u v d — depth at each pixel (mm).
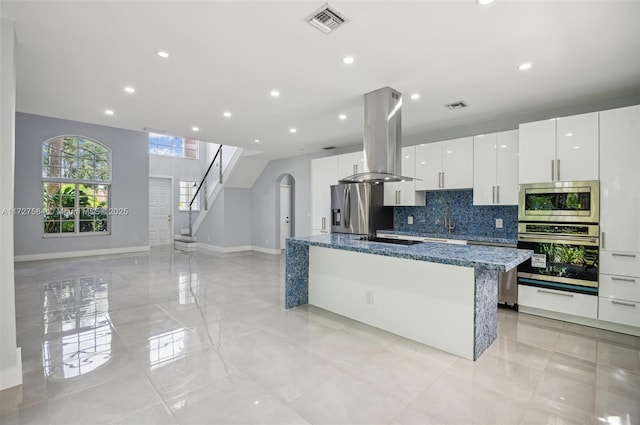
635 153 2896
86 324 3207
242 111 4031
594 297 3111
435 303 2689
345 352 2600
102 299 4059
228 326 3158
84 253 7469
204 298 4113
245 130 5043
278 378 2201
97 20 2082
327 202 5863
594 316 3111
